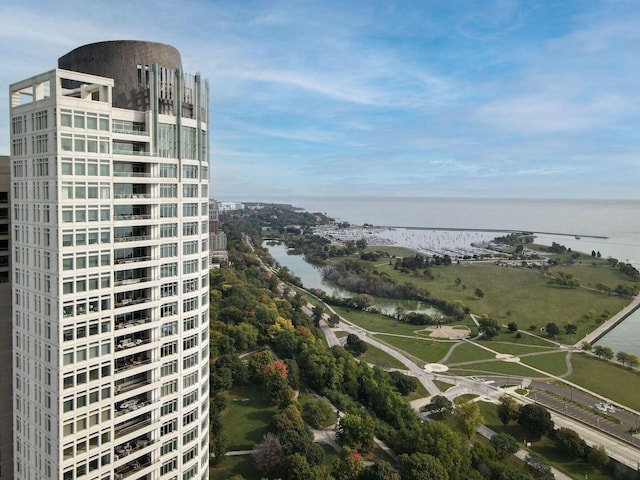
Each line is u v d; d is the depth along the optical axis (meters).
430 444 149.88
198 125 104.38
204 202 109.06
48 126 81.56
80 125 83.69
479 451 151.25
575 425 189.50
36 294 86.75
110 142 88.25
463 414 178.62
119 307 91.75
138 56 96.81
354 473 139.88
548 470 150.38
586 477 155.38
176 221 100.94
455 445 149.50
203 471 113.44
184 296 103.62
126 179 91.38
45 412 87.25
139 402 97.19
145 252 97.19
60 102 80.50
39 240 85.12
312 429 173.38
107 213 88.75
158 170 97.19
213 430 157.25
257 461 143.25
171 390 102.62
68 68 100.12
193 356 106.81
